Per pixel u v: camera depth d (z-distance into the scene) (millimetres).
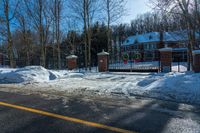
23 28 24844
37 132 3496
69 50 37312
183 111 4652
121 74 13383
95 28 36531
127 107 5043
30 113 4605
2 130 3602
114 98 6133
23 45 33688
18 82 10141
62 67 27078
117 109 4863
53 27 22203
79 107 5082
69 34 30344
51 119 4168
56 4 20938
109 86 8148
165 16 15023
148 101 5699
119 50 57750
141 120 4035
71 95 6641
